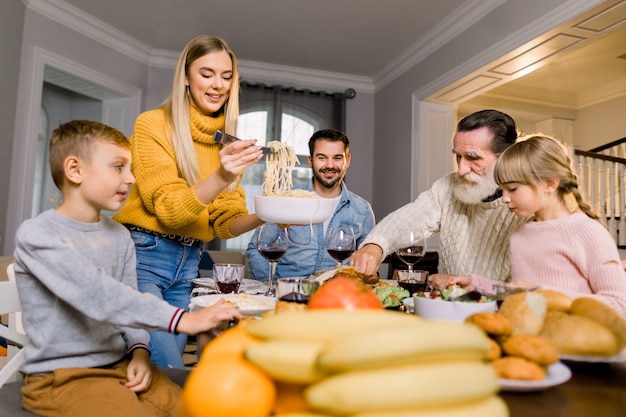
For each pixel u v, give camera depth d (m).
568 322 0.62
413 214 1.70
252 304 0.90
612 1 2.61
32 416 0.82
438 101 4.53
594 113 6.24
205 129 1.54
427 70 4.38
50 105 5.11
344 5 3.78
